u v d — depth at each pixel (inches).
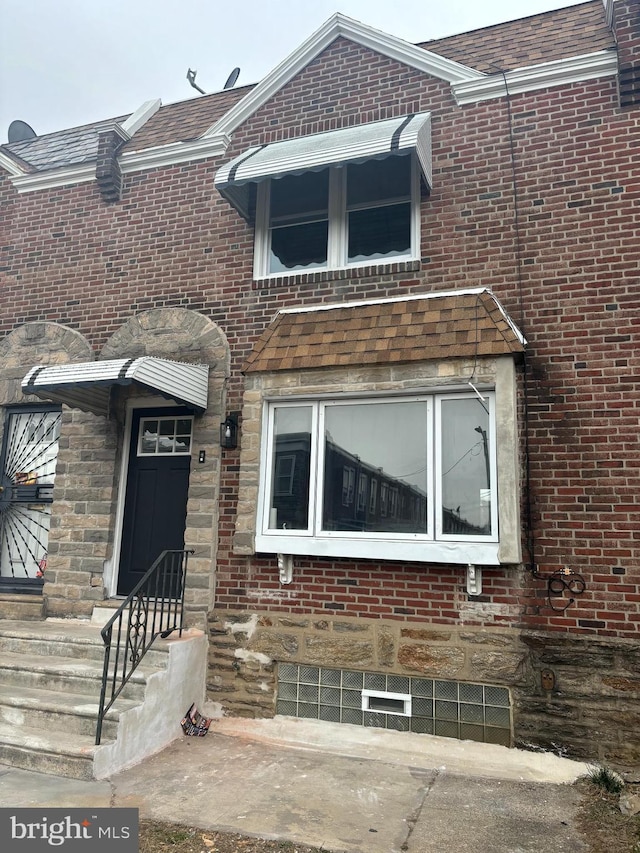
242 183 260.1
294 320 264.5
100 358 303.7
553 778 201.0
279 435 257.6
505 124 257.3
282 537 245.8
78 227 325.1
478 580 222.4
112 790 181.2
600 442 221.5
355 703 233.9
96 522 287.3
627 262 230.7
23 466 317.4
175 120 339.3
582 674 209.9
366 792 187.0
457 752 215.0
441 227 258.2
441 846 154.8
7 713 214.1
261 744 229.6
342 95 286.7
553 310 236.2
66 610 283.3
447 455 232.7
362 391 240.8
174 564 274.8
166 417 296.0
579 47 256.8
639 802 182.2
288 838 155.6
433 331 237.5
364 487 241.8
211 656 253.3
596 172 240.8
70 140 377.4
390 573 235.3
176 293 297.1
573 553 217.2
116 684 219.6
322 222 282.2
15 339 323.9
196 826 160.4
